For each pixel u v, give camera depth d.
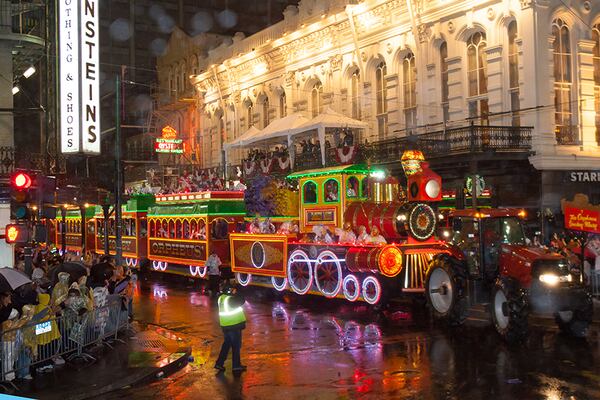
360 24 33.81
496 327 14.28
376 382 11.01
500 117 27.14
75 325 12.98
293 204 23.19
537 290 13.84
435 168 27.91
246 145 32.50
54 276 15.89
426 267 18.77
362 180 20.95
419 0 30.22
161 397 10.61
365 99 33.72
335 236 20.45
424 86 30.31
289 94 39.06
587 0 27.48
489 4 27.44
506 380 10.86
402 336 14.93
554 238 22.62
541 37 25.98
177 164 47.72
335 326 16.59
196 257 27.81
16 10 30.47
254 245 23.78
